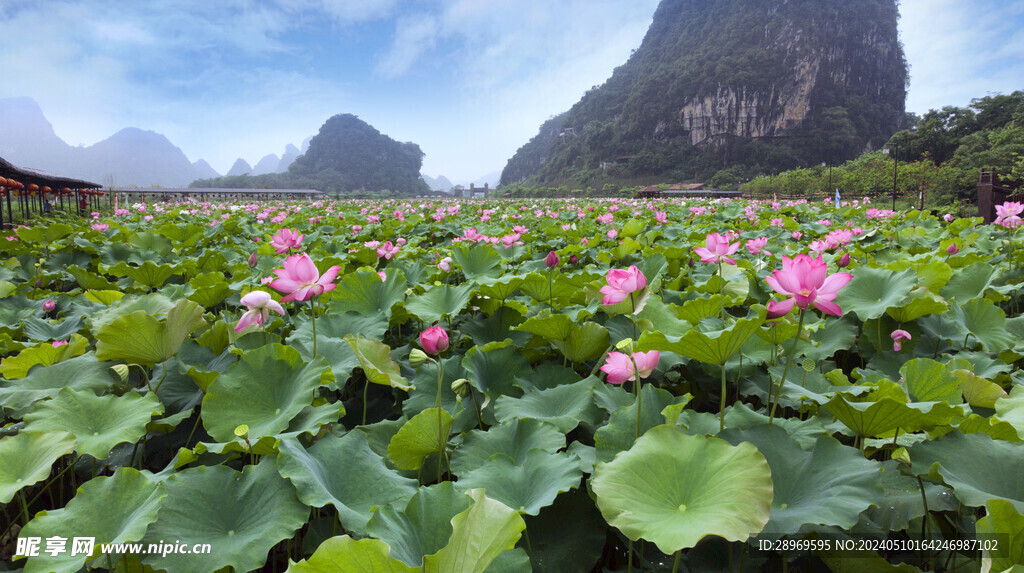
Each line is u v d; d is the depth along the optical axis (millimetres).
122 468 1669
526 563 1490
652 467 1539
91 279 5156
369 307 3684
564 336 2848
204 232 9898
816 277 1813
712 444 1562
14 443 1860
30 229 6953
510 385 2766
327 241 8203
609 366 2080
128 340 2393
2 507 2217
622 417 2066
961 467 1673
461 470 2012
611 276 2354
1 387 2502
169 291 4574
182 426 2646
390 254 5516
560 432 2125
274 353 2359
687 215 14242
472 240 6355
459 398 2416
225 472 1747
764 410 2605
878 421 1896
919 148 70938
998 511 1271
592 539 1821
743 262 4898
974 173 32312
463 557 1181
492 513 1254
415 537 1510
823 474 1698
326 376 2363
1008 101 68062
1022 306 4793
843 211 14445
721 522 1319
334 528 1743
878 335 3402
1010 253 5629
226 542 1534
